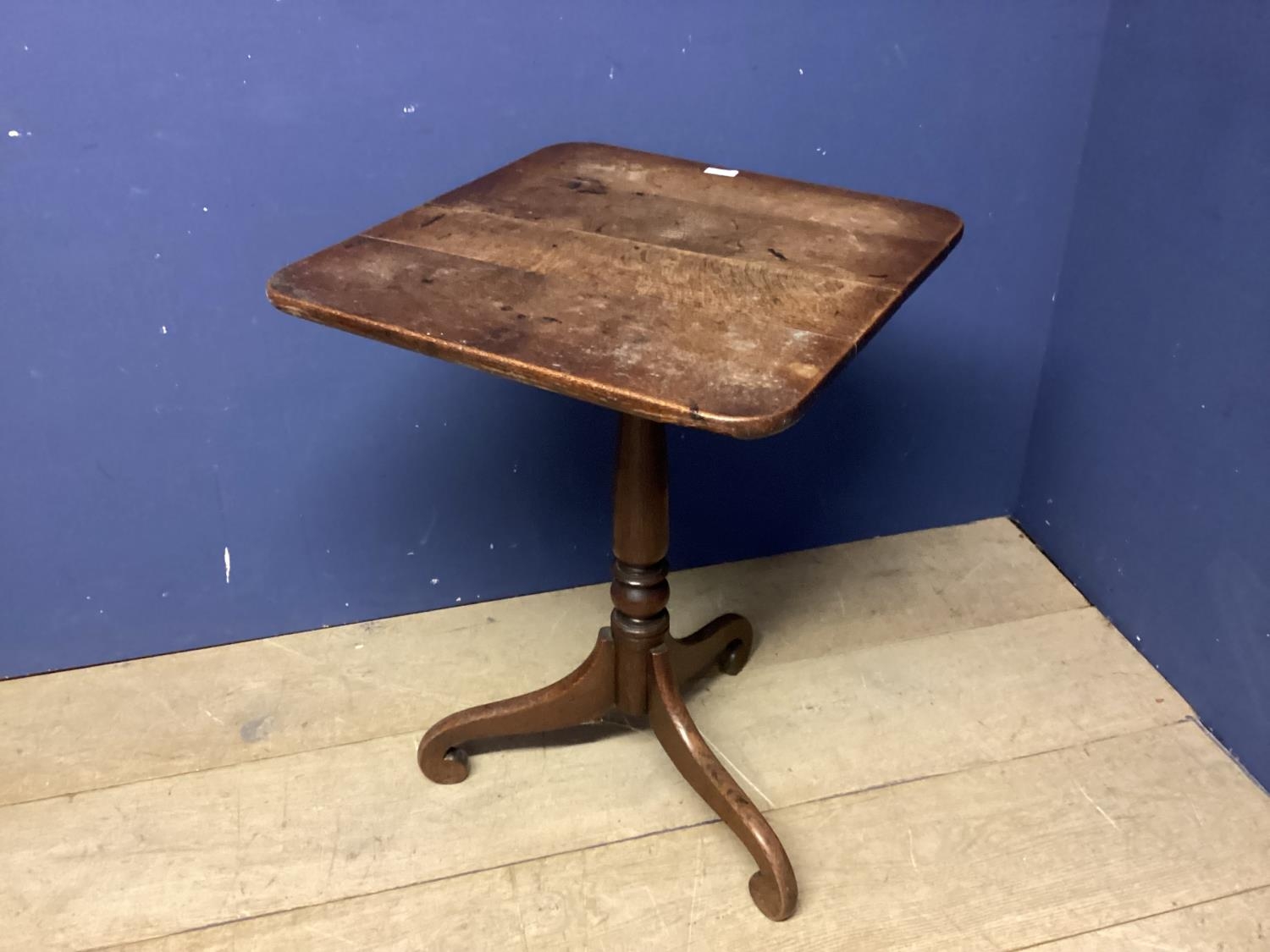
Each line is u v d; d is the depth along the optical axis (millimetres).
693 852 1397
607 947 1286
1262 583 1436
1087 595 1836
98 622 1703
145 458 1603
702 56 1522
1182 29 1471
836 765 1517
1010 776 1499
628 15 1474
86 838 1428
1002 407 1910
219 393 1583
